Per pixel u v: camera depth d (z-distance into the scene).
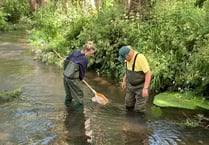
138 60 6.39
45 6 19.47
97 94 7.10
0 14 19.84
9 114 6.52
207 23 7.82
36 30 16.58
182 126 6.16
